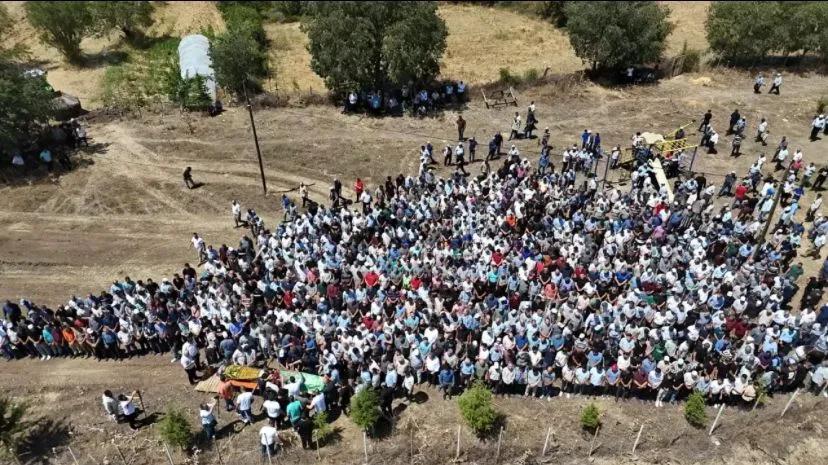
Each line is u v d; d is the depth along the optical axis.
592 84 50.44
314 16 47.03
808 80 49.66
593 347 24.67
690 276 27.22
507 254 28.97
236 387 24.62
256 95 48.75
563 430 24.00
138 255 33.66
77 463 22.98
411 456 23.33
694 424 24.14
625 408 24.69
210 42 49.88
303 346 25.19
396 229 31.62
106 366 26.77
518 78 49.78
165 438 22.67
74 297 27.39
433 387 25.66
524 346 24.31
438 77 52.31
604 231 30.70
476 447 23.47
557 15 64.31
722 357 24.11
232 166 41.16
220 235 35.22
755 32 49.34
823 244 32.50
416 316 25.44
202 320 26.39
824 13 48.31
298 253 29.20
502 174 36.91
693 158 38.00
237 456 23.14
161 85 51.72
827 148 41.12
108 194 38.34
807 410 24.86
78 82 55.50
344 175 40.31
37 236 34.88
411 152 42.44
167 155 42.12
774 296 26.27
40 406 24.95
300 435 23.06
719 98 47.62
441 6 69.56
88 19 58.31
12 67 40.22
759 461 23.62
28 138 40.72
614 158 39.06
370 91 47.34
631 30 48.47
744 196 33.94
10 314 26.94
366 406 22.73
